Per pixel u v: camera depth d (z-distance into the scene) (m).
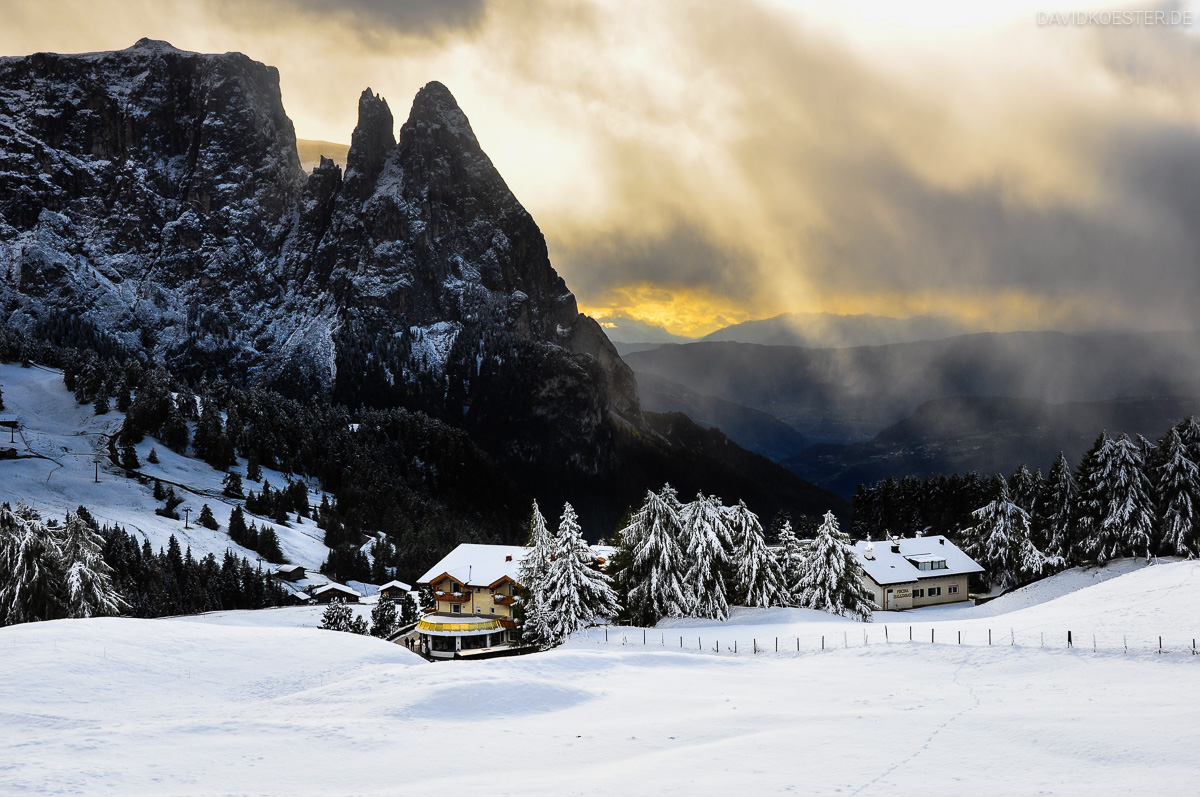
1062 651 40.88
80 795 20.39
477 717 31.09
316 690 37.88
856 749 24.08
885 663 43.53
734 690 37.09
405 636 85.31
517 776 22.66
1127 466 81.94
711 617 68.62
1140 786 19.20
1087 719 26.75
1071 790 19.09
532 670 41.19
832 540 72.00
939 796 19.08
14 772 22.38
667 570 69.19
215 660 47.19
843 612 70.06
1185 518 78.50
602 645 58.53
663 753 25.02
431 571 90.12
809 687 37.56
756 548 73.06
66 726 31.20
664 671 42.97
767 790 20.05
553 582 66.75
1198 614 45.91
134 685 40.94
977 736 25.23
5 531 67.12
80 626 51.56
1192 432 87.31
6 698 36.62
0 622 64.81
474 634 78.25
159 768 23.25
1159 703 29.20
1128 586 58.72
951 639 48.81
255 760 24.38
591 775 22.42
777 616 67.88
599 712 32.34
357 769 23.61
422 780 22.39
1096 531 84.19
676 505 73.31
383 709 31.73
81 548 70.31
